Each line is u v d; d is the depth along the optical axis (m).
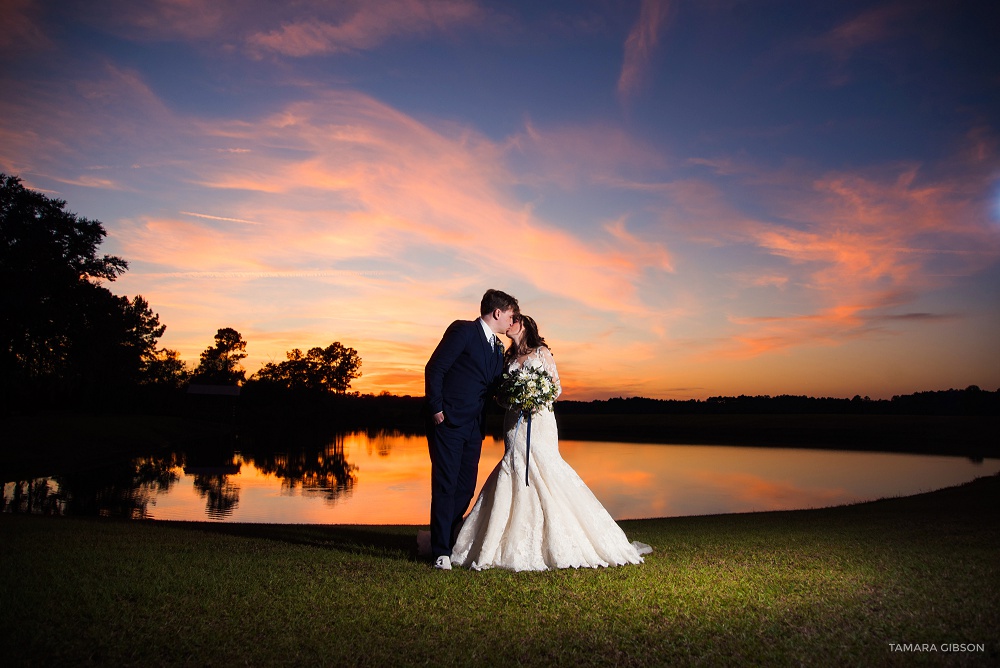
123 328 45.75
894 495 22.78
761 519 11.02
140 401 79.69
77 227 39.84
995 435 54.88
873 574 5.01
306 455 45.47
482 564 5.45
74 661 3.25
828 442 55.31
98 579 4.68
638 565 5.55
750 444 54.81
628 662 3.33
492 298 5.98
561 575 5.06
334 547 6.83
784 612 4.07
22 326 38.28
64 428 44.28
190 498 22.20
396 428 95.44
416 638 3.64
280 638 3.60
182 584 4.60
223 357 128.75
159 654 3.36
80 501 20.53
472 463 5.98
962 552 5.96
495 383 5.98
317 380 129.38
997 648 3.42
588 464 36.69
